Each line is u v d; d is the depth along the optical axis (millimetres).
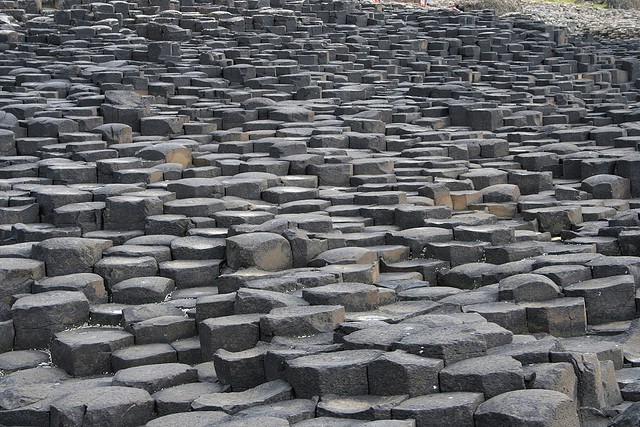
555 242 12344
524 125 20547
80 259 11141
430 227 12641
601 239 11852
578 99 24578
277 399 7852
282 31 31500
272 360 8336
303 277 10344
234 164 15461
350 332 8711
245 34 30234
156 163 15617
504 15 41531
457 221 12789
